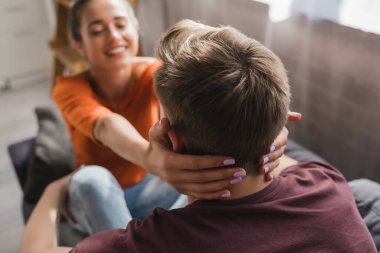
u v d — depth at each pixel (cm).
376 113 121
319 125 144
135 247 56
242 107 53
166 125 60
